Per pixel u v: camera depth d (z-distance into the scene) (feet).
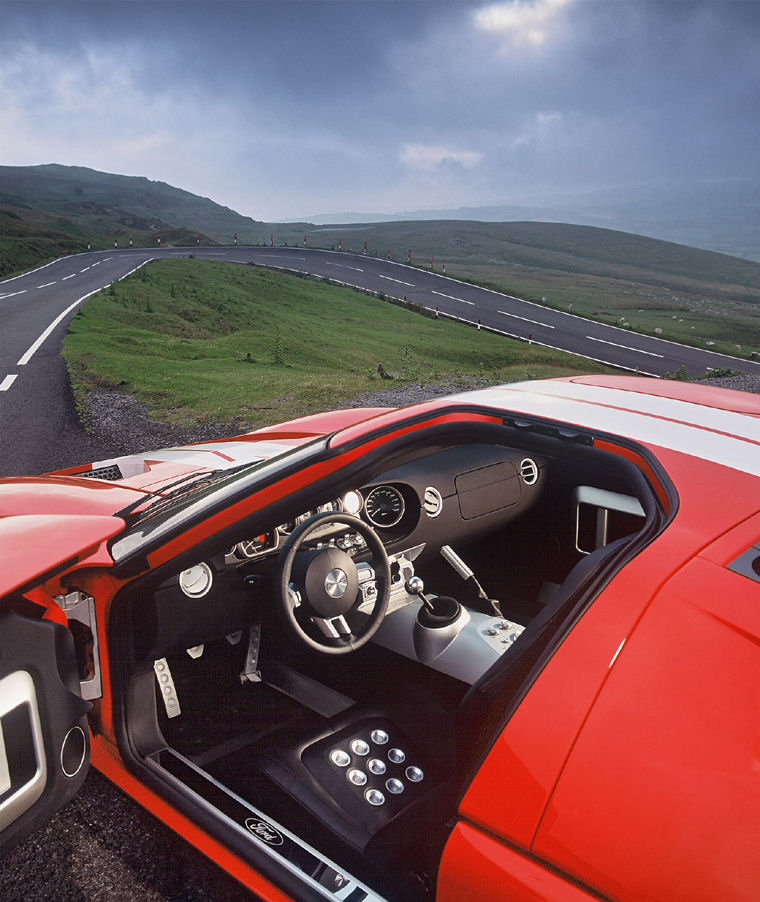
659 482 5.22
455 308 223.10
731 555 4.31
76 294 142.41
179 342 92.84
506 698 4.54
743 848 3.26
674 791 3.50
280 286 218.38
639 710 3.78
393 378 61.21
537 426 6.44
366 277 271.08
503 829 3.87
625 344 182.19
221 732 8.09
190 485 8.65
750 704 3.64
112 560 6.84
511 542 10.66
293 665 9.07
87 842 6.91
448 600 8.87
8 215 501.97
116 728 7.16
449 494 9.88
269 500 6.29
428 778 7.32
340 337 152.15
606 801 3.62
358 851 6.41
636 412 6.54
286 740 7.90
